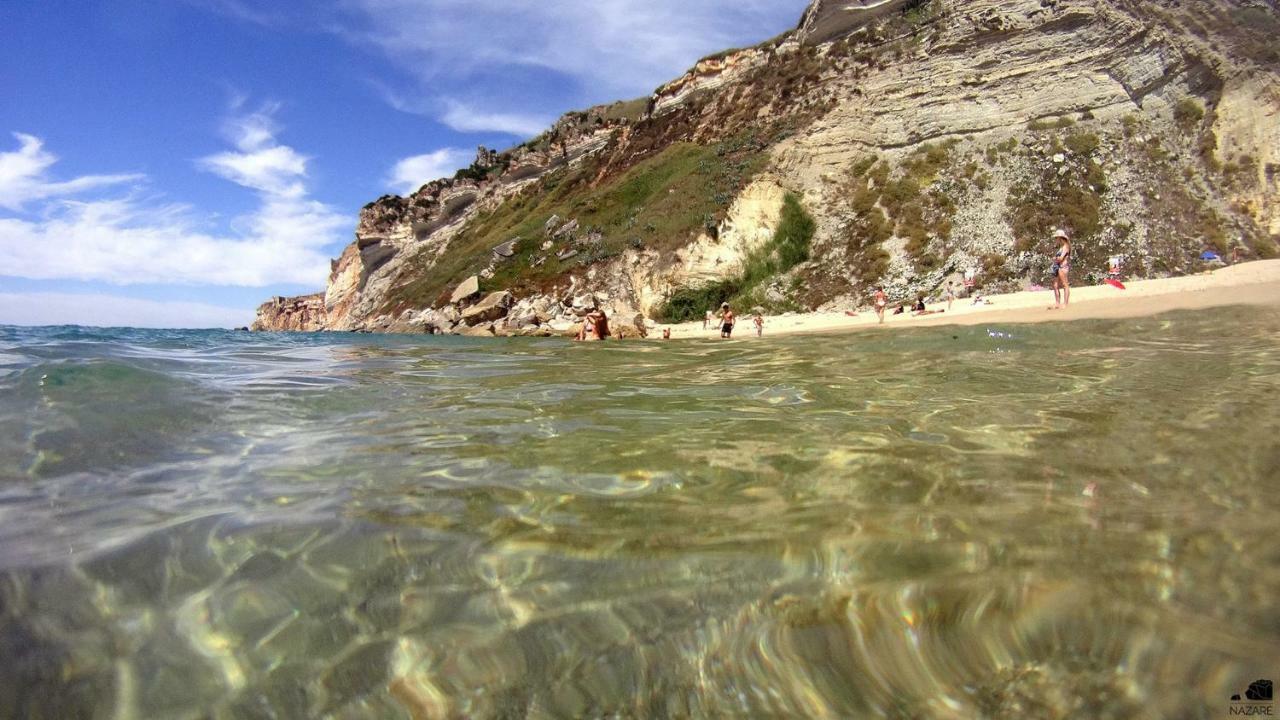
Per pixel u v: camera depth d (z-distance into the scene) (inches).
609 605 57.6
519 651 52.2
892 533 67.5
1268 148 935.0
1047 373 171.6
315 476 94.1
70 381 157.9
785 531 69.7
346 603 58.5
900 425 117.3
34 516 77.2
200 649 52.3
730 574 61.4
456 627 55.1
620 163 1755.7
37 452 103.4
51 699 46.2
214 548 68.7
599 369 265.7
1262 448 87.8
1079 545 61.7
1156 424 105.0
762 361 273.4
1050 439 100.0
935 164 1126.4
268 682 48.9
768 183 1211.9
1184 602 51.5
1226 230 891.4
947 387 159.3
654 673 49.5
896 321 674.8
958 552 62.4
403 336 959.0
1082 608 51.8
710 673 49.2
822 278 1061.1
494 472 95.3
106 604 57.7
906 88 1221.1
